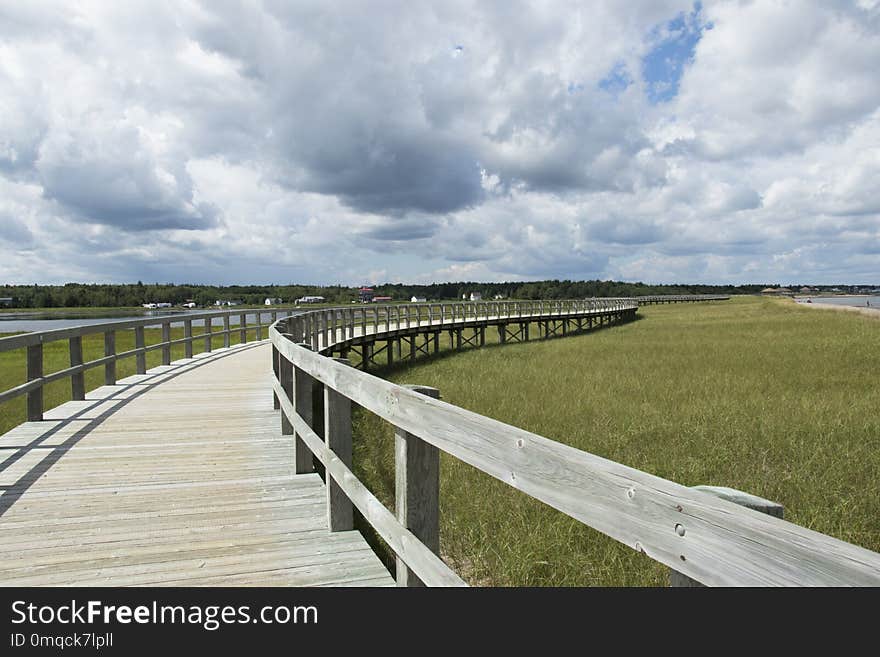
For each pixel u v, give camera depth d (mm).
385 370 20703
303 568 3682
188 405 9031
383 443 8844
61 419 7988
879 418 9805
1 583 3510
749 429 9242
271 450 6473
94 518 4512
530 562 4684
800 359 18234
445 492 6383
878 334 25312
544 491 1769
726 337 27625
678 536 1310
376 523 3172
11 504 4809
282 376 6891
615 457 7840
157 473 5637
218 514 4602
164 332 13766
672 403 11672
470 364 20172
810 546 1042
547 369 17688
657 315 55438
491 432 2037
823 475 6934
